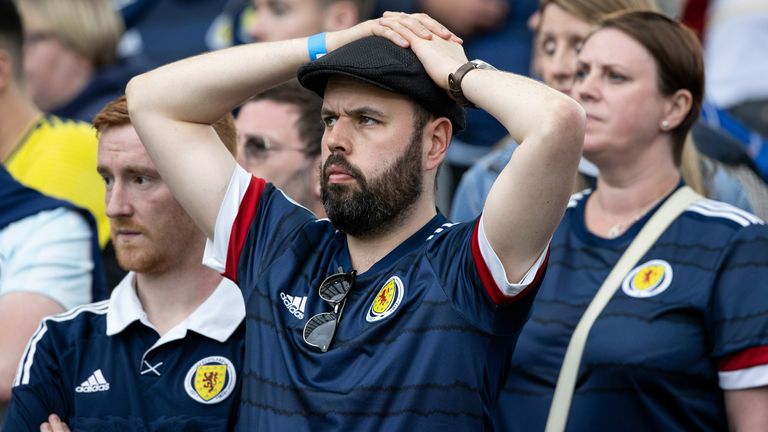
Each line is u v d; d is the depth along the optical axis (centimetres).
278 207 1027
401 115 933
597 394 1110
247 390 962
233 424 1029
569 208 1242
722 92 1911
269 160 1344
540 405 1131
